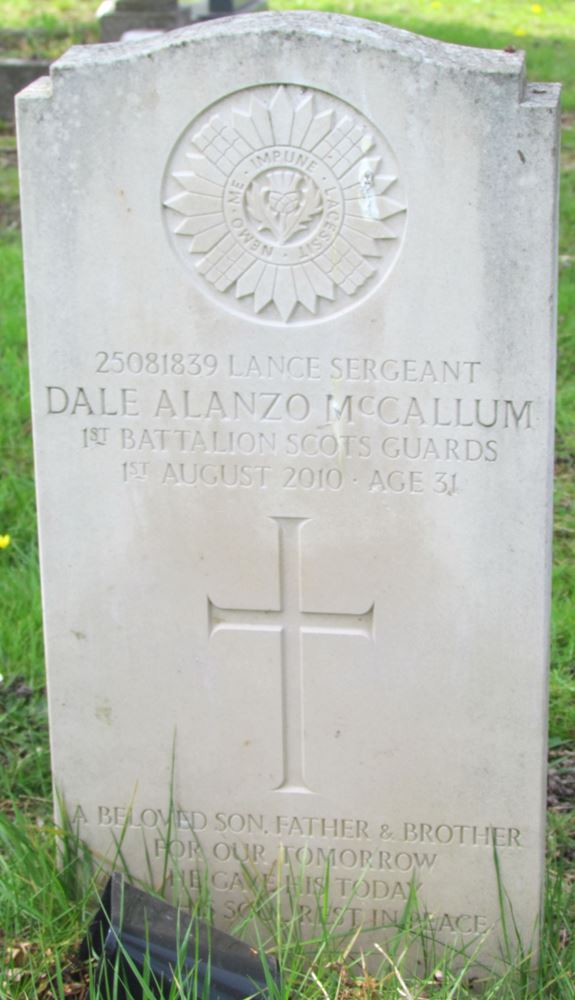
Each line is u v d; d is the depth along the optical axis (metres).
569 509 2.42
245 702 1.73
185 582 1.71
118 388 1.67
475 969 1.72
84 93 1.61
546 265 1.59
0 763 2.00
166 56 1.59
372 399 1.64
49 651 1.74
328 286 1.63
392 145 1.58
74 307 1.66
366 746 1.72
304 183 1.61
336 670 1.71
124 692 1.74
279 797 1.74
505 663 1.68
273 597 1.70
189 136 1.61
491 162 1.58
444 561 1.67
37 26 5.73
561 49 5.71
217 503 1.69
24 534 2.34
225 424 1.67
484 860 1.72
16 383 2.67
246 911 1.77
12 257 3.33
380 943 1.74
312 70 1.58
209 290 1.64
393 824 1.73
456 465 1.64
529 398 1.62
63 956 1.68
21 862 1.75
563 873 1.83
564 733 2.04
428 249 1.60
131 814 1.76
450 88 1.56
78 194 1.63
